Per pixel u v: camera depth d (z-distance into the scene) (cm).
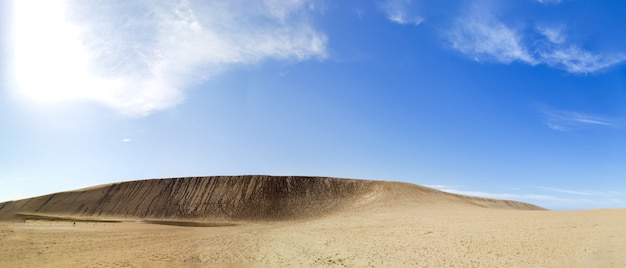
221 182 9219
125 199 8975
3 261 1817
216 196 8688
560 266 1486
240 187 8912
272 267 1711
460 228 2914
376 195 7375
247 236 3272
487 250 1925
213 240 2925
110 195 9206
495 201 8550
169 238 3162
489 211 4706
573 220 2998
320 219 5991
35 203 8962
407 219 4031
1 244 2372
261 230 4106
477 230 2722
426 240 2419
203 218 7781
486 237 2359
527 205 9356
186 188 9175
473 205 6494
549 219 3206
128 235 3428
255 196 8481
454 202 6494
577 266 1469
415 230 3008
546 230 2494
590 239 2038
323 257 1958
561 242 2006
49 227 4138
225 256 2031
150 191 9212
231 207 8169
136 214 8275
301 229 3891
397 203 6328
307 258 1939
